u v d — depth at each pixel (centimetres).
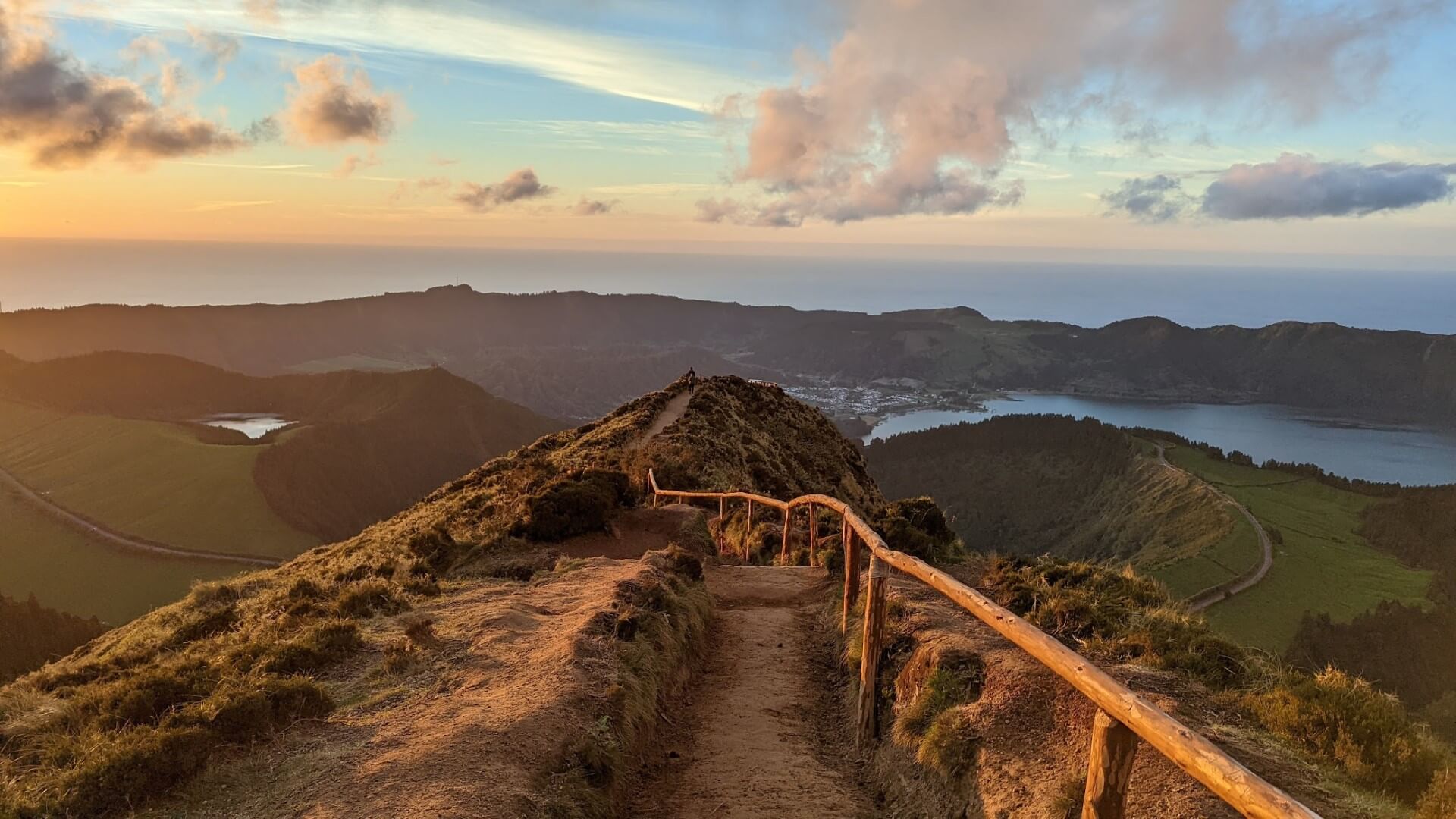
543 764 487
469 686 611
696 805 531
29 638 6319
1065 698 484
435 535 1430
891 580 859
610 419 4209
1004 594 784
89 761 471
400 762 473
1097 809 330
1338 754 424
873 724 623
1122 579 790
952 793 476
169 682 596
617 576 991
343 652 712
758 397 5084
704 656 870
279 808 433
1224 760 264
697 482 2472
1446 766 411
